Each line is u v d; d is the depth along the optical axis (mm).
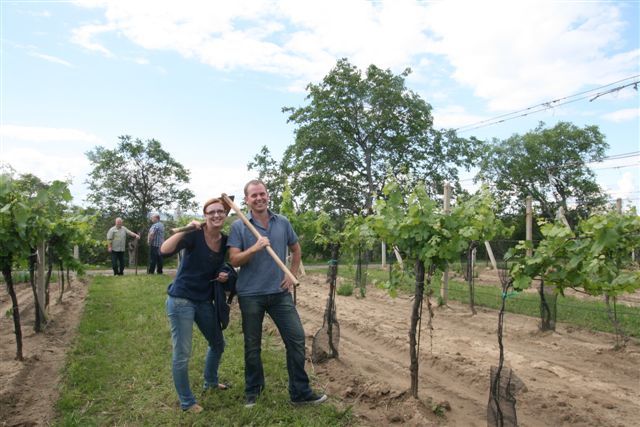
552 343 6980
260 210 4320
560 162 38281
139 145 30484
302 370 4395
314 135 28781
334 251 6273
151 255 16438
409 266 4727
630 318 8625
